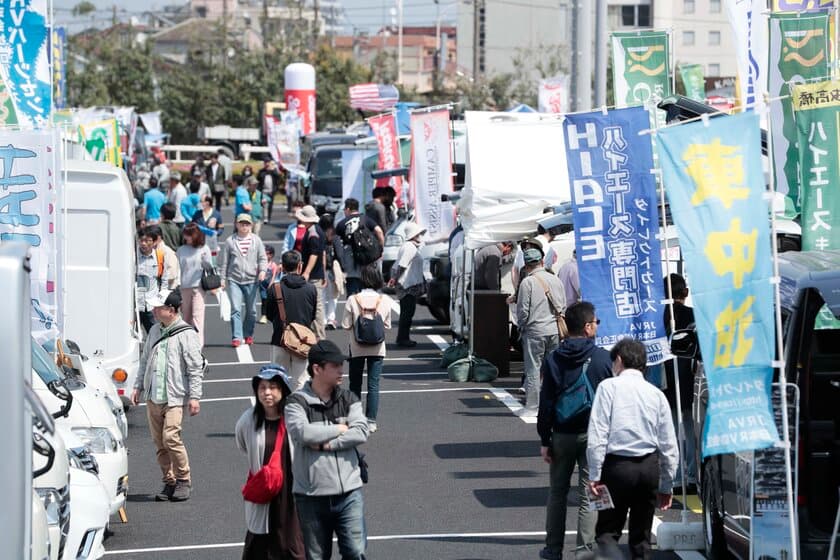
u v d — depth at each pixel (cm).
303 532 1056
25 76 1778
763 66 2003
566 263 2109
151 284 2438
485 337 2400
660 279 1384
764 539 1070
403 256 2769
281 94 11119
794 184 1619
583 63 3216
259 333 3033
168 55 17150
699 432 1297
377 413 2073
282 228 6044
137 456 1822
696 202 1057
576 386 1188
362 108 6262
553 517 1212
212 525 1431
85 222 1980
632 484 1084
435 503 1509
